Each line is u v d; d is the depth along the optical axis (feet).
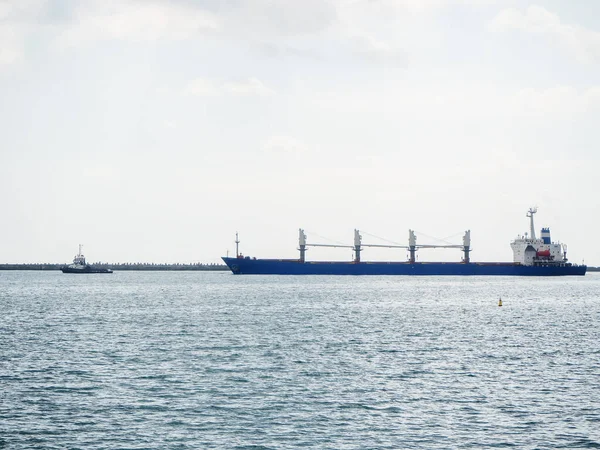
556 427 138.62
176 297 558.97
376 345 247.91
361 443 128.67
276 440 130.11
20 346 245.45
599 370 197.67
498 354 227.81
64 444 127.75
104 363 206.59
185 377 183.93
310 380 180.45
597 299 544.62
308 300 512.22
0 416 145.48
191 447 126.21
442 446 127.44
